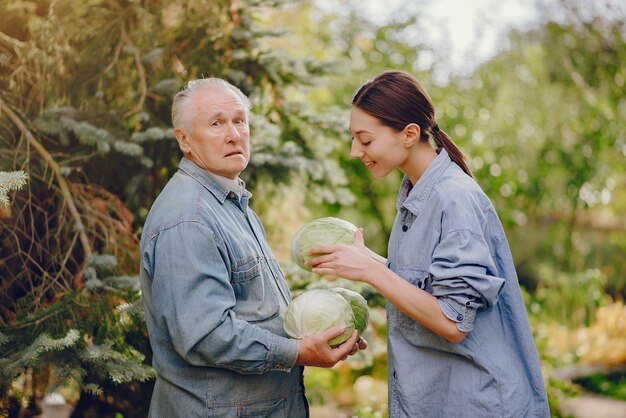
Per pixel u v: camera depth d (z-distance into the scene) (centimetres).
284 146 370
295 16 488
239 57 363
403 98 219
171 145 356
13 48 345
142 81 338
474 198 216
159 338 228
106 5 355
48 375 323
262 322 228
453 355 219
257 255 234
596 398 639
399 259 226
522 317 224
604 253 925
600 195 885
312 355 219
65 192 316
